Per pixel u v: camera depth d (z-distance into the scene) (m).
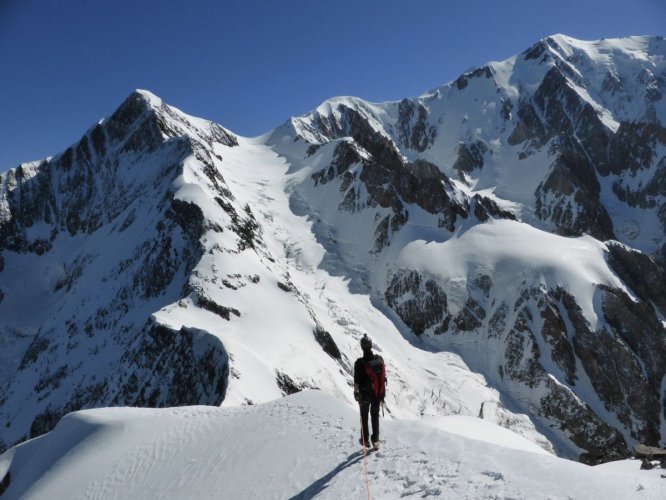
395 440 11.87
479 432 27.47
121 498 15.09
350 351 87.12
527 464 9.49
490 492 8.80
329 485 10.71
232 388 42.06
